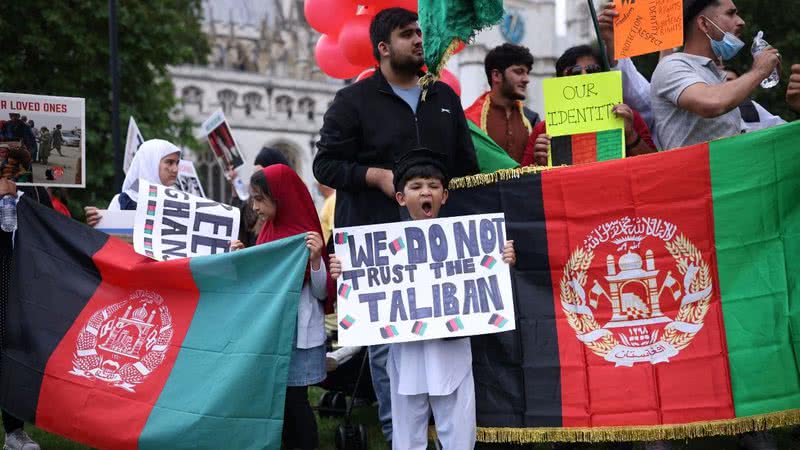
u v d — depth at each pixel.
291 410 5.66
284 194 5.83
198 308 5.61
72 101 6.71
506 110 7.37
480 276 5.15
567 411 5.36
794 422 5.17
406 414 5.16
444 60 5.72
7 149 6.54
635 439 5.27
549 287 5.47
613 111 5.64
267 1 84.94
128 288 5.78
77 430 5.62
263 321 5.39
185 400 5.45
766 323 5.22
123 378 5.61
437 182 5.20
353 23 7.95
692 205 5.32
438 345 5.10
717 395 5.24
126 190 7.44
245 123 78.88
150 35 24.72
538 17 67.56
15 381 5.80
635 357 5.33
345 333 5.11
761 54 5.39
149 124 24.98
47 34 23.27
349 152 5.77
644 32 5.85
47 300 5.86
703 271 5.30
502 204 5.55
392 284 5.16
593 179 5.42
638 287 5.36
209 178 72.06
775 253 5.23
